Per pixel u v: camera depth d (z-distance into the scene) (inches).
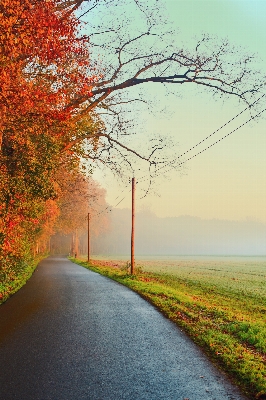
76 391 230.7
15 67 401.1
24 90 422.9
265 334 407.2
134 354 313.3
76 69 526.6
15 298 657.6
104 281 1041.5
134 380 251.3
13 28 390.6
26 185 638.5
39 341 352.5
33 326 419.5
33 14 403.5
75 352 316.8
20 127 498.6
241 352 323.9
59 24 444.8
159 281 1240.8
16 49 378.9
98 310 538.9
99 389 234.2
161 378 255.9
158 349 330.3
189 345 346.0
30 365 280.5
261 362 297.6
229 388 238.8
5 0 352.2
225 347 336.5
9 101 408.8
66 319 463.8
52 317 475.8
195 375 262.7
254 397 224.2
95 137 954.1
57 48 453.4
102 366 280.2
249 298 964.0
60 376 257.3
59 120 541.0
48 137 626.8
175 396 224.7
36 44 429.7
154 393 229.0
